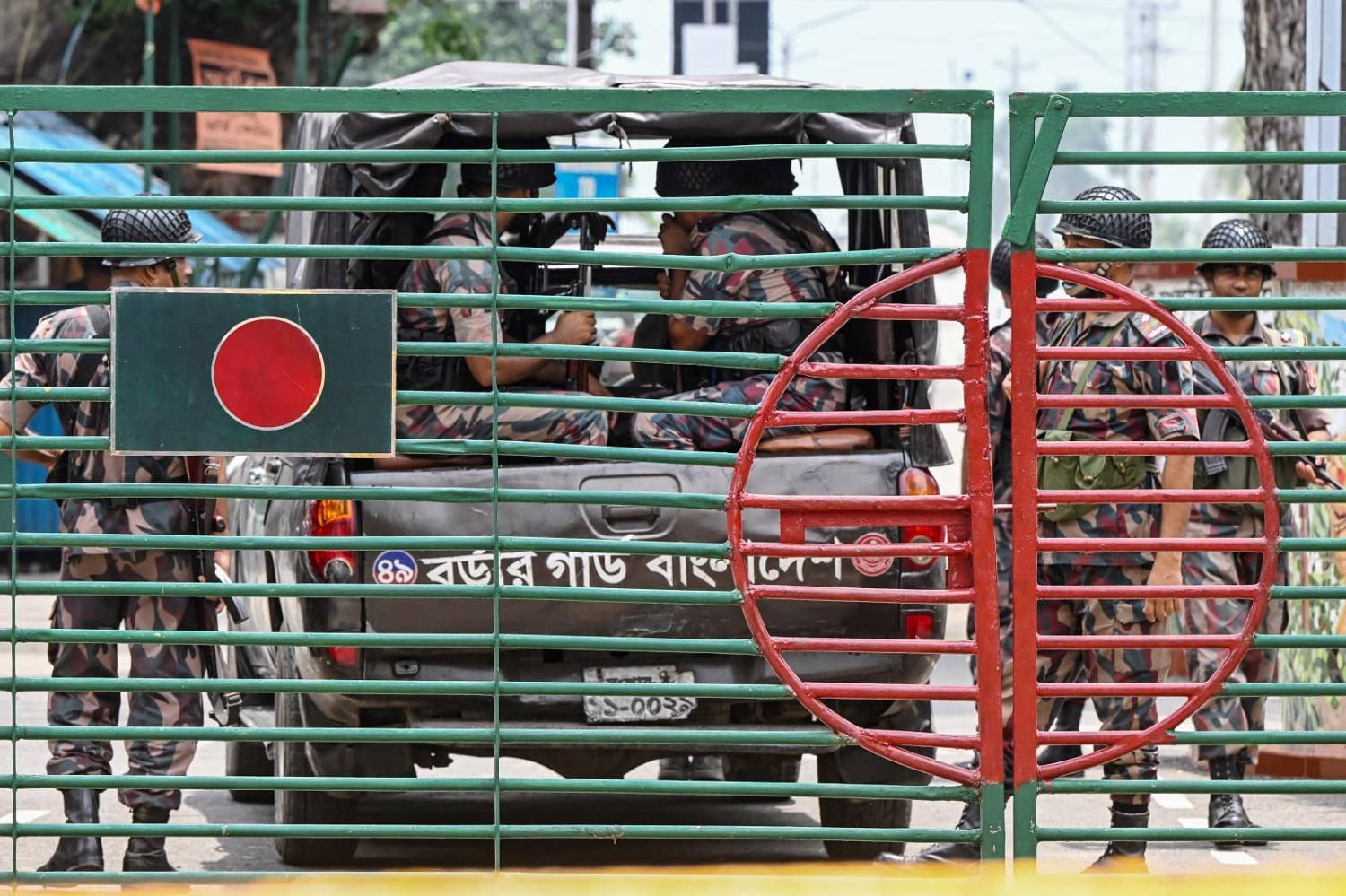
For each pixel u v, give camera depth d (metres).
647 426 22.72
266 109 17.06
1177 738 17.53
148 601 21.88
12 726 17.50
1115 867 22.73
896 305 17.64
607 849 26.17
